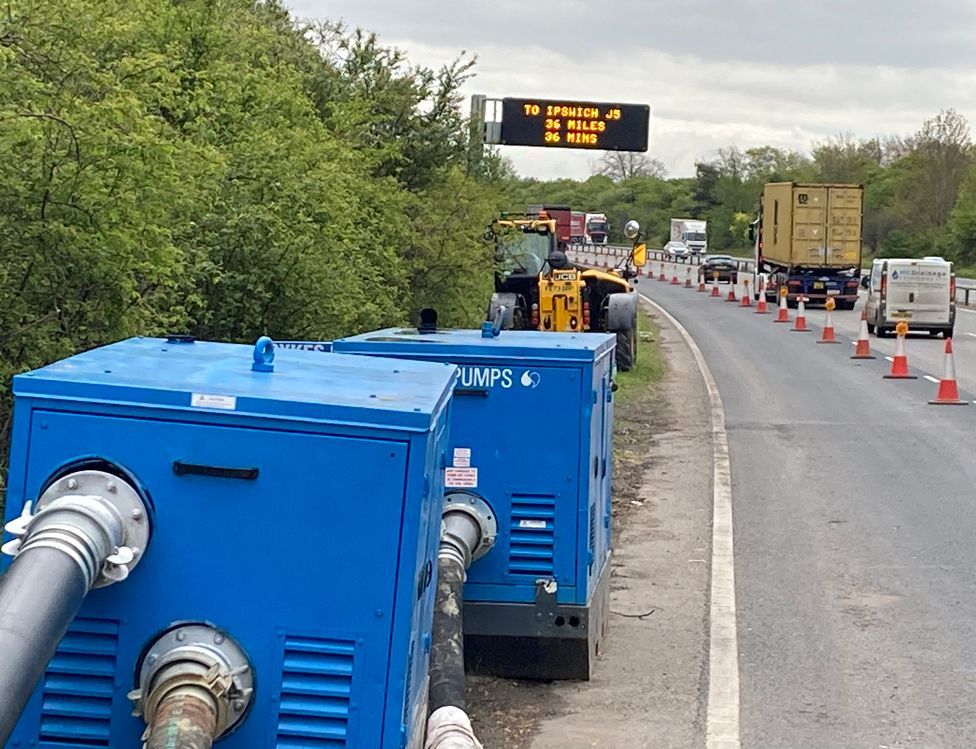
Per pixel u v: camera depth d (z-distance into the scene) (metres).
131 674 3.78
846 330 40.91
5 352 7.50
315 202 12.52
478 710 6.91
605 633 8.31
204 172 10.41
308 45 20.69
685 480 14.53
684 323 43.88
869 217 108.62
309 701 3.83
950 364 22.16
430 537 4.21
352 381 4.35
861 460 16.02
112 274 7.56
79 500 3.60
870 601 9.41
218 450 3.78
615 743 6.51
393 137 21.59
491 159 27.30
